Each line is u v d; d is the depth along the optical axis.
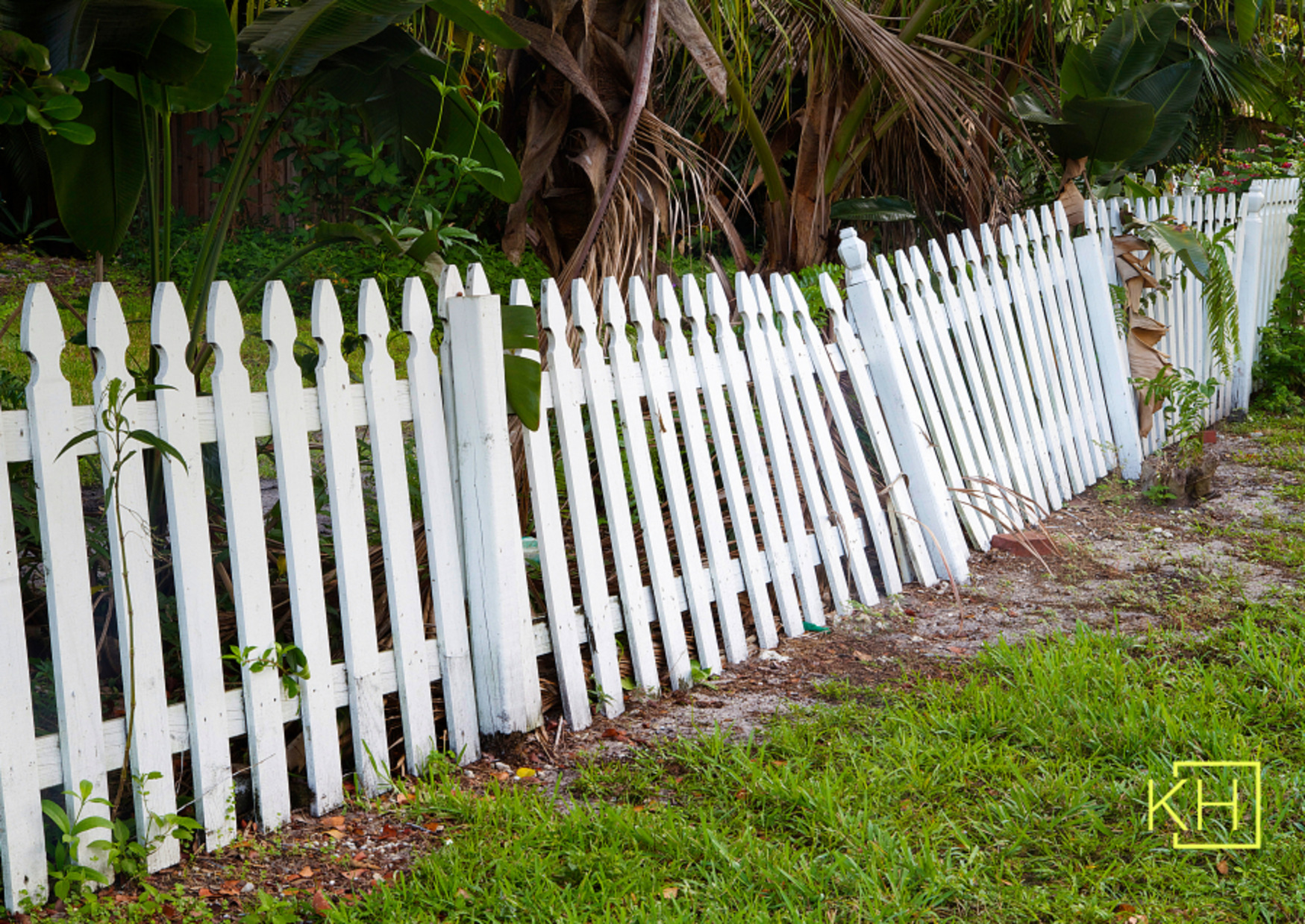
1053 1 6.95
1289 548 5.16
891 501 4.82
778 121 7.84
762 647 4.17
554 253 5.38
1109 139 6.93
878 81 6.30
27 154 9.34
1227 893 2.55
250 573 2.89
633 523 4.63
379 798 3.09
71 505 2.59
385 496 3.15
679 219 5.39
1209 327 7.38
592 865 2.69
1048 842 2.75
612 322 3.77
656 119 5.16
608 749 3.41
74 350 6.68
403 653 3.20
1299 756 3.13
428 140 4.45
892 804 2.94
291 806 3.09
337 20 3.42
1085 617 4.45
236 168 3.65
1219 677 3.66
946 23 7.01
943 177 7.75
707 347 4.14
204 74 3.41
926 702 3.61
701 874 2.67
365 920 2.54
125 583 2.66
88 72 3.35
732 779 3.12
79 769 2.62
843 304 4.97
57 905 2.60
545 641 3.54
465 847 2.79
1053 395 6.14
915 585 4.87
